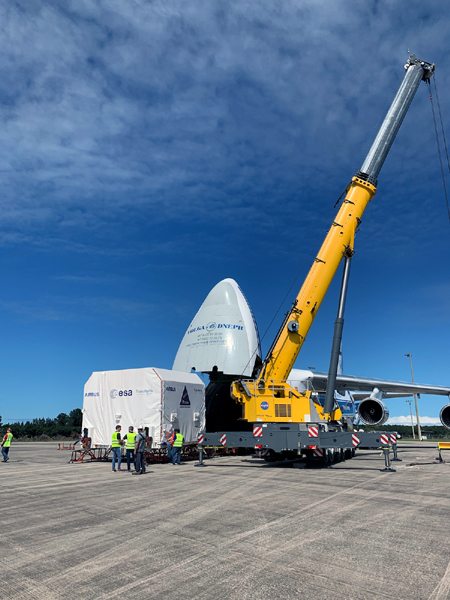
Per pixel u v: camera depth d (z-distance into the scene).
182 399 20.36
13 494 10.71
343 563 5.36
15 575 5.07
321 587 4.63
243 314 26.16
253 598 4.37
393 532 6.77
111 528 7.13
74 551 5.93
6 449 20.62
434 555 5.65
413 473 14.50
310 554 5.71
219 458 21.53
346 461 19.53
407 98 18.27
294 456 19.78
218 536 6.59
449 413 20.09
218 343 25.16
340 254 17.58
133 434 16.05
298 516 7.89
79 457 22.28
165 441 18.80
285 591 4.53
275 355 17.38
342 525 7.21
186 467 17.20
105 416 20.28
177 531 6.89
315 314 17.58
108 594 4.51
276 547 6.02
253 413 17.20
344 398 31.81
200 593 4.50
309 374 22.89
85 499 9.85
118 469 16.12
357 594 4.45
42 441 49.78
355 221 17.69
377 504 8.98
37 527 7.27
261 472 15.09
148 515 8.07
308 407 16.97
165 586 4.69
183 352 26.44
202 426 21.67
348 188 18.05
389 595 4.43
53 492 10.95
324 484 11.97
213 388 27.31
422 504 8.95
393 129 18.11
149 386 19.25
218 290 27.06
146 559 5.57
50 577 4.99
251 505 8.94
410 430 87.94
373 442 15.38
